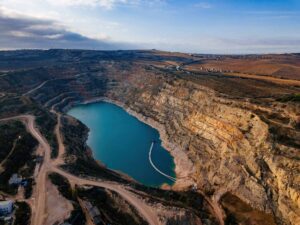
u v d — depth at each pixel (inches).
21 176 3690.9
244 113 4315.9
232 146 4232.3
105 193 3511.3
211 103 5324.8
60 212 3006.9
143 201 3363.7
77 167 4106.8
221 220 3385.8
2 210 2935.5
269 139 3595.0
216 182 4042.8
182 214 3144.7
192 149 5103.3
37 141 4815.5
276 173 3302.2
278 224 3117.6
